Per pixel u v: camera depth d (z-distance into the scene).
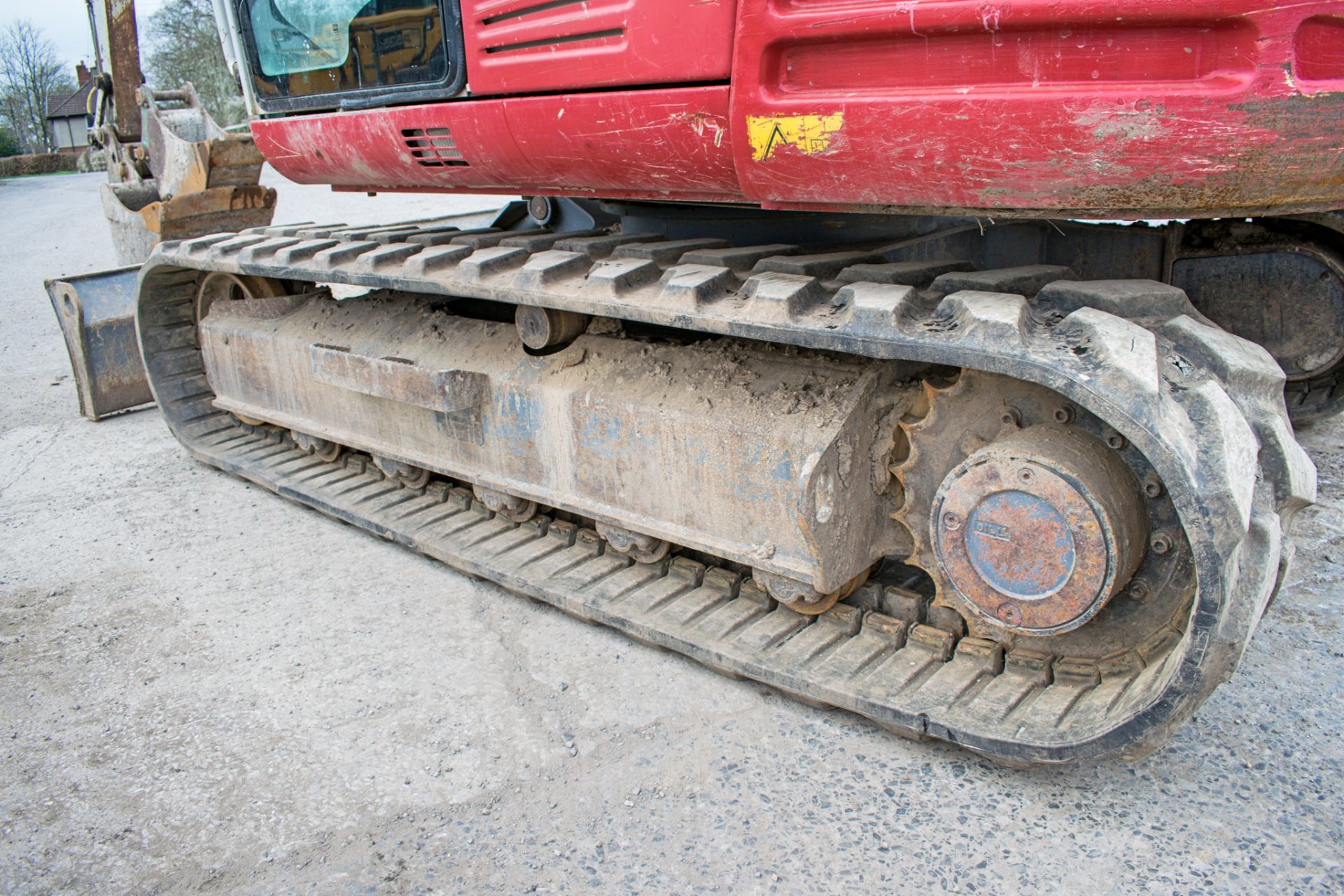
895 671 2.76
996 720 2.49
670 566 3.38
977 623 2.74
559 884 2.26
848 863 2.27
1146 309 2.44
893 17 2.14
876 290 2.46
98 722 2.98
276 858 2.39
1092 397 2.09
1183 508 2.04
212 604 3.66
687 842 2.37
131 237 7.57
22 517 4.59
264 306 4.64
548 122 2.88
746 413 2.86
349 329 4.20
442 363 3.71
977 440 2.61
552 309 3.28
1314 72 1.91
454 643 3.31
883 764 2.61
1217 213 2.11
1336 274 3.60
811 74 2.33
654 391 3.10
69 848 2.46
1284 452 2.27
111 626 3.54
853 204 2.42
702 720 2.83
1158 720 2.20
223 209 6.76
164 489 4.86
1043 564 2.36
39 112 56.28
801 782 2.55
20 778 2.73
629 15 2.58
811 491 2.61
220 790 2.64
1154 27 1.96
